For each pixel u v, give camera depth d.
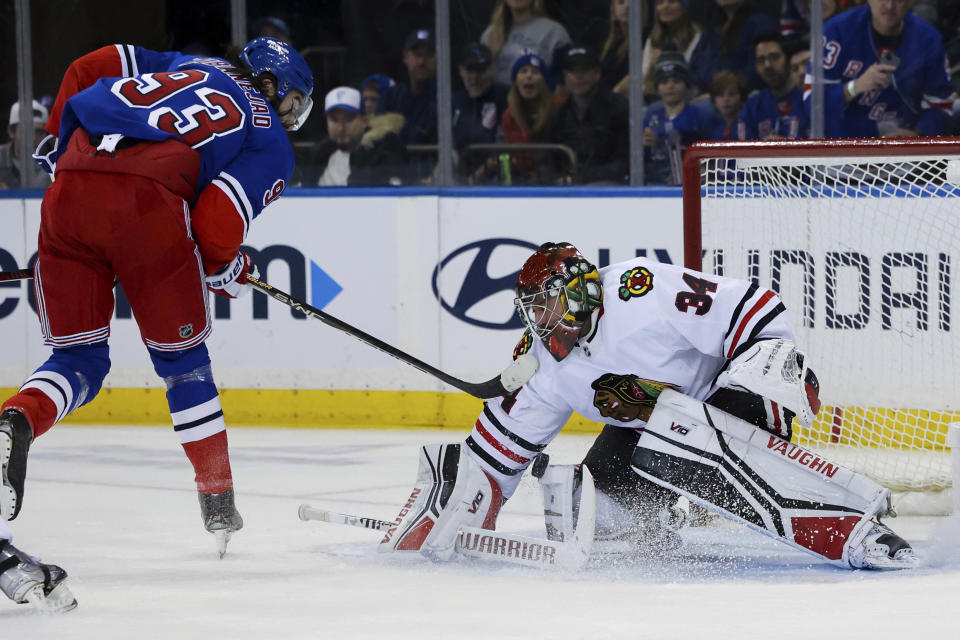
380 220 19.00
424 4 19.31
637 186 18.89
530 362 8.80
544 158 19.33
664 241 18.33
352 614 6.86
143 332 8.99
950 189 13.80
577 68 19.05
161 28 20.11
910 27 18.03
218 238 9.04
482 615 6.78
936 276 14.62
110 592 7.71
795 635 6.00
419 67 19.44
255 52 9.70
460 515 9.02
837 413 14.88
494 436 9.09
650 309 8.77
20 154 20.41
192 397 9.15
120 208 8.62
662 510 9.29
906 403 14.88
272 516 11.41
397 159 19.66
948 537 8.67
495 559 8.90
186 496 12.70
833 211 14.26
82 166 8.68
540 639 6.08
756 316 8.59
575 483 8.98
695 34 18.67
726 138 18.81
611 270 9.05
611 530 9.28
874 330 14.66
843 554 8.43
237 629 6.43
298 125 10.00
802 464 8.56
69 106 9.02
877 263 14.48
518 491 12.31
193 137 8.84
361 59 19.56
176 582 8.13
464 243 18.78
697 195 11.95
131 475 14.28
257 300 19.25
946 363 14.82
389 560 9.10
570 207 18.53
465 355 18.80
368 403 19.02
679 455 8.68
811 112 18.45
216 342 19.38
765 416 9.00
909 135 18.30
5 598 7.39
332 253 19.12
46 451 16.38
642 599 7.25
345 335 19.03
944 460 13.57
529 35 19.09
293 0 19.66
